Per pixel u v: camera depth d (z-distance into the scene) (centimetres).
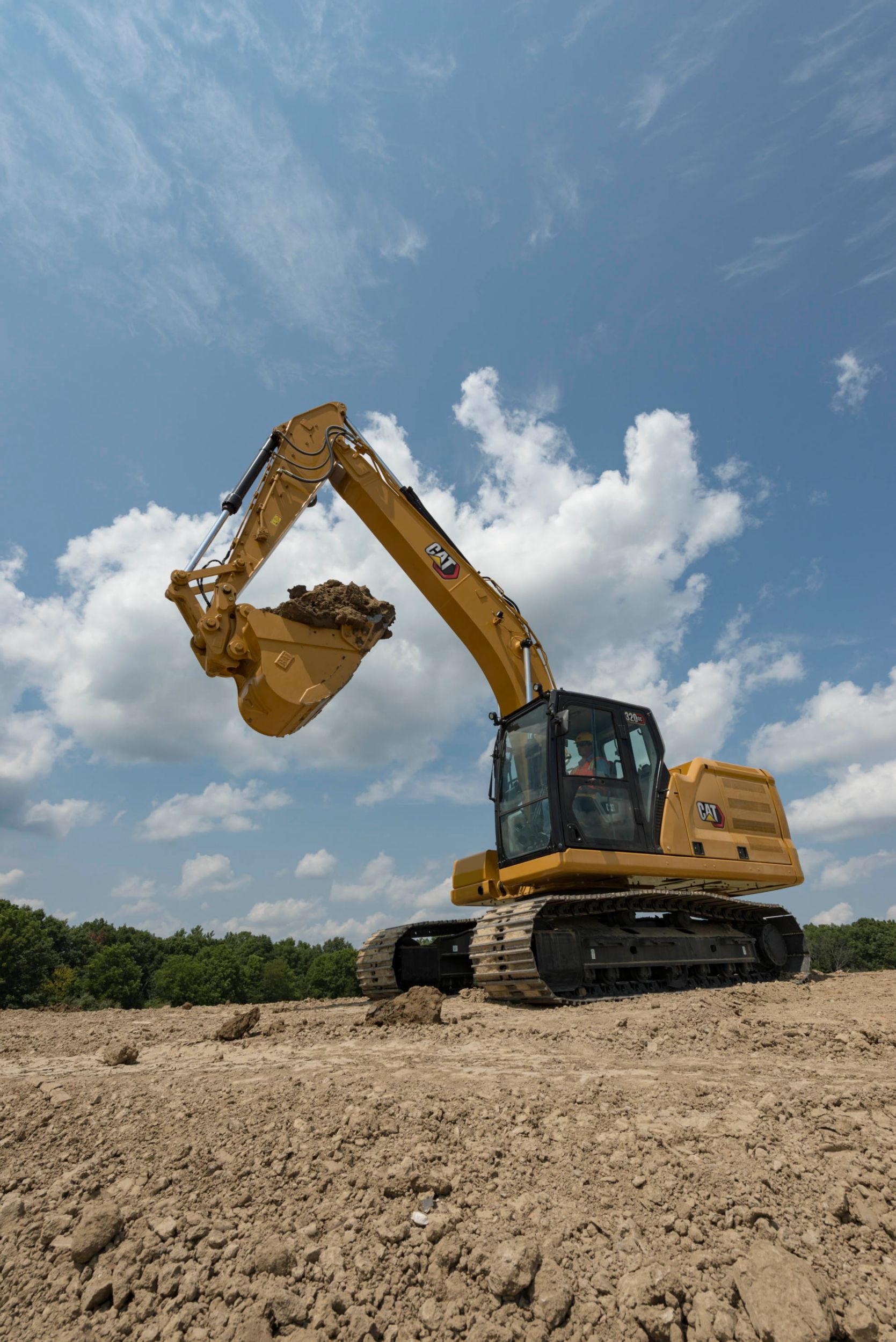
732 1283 245
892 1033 626
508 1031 708
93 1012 1277
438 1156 343
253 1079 516
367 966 1170
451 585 1197
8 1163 377
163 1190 333
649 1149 340
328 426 1132
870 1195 291
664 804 1082
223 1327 250
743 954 1169
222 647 943
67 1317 265
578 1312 239
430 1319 244
